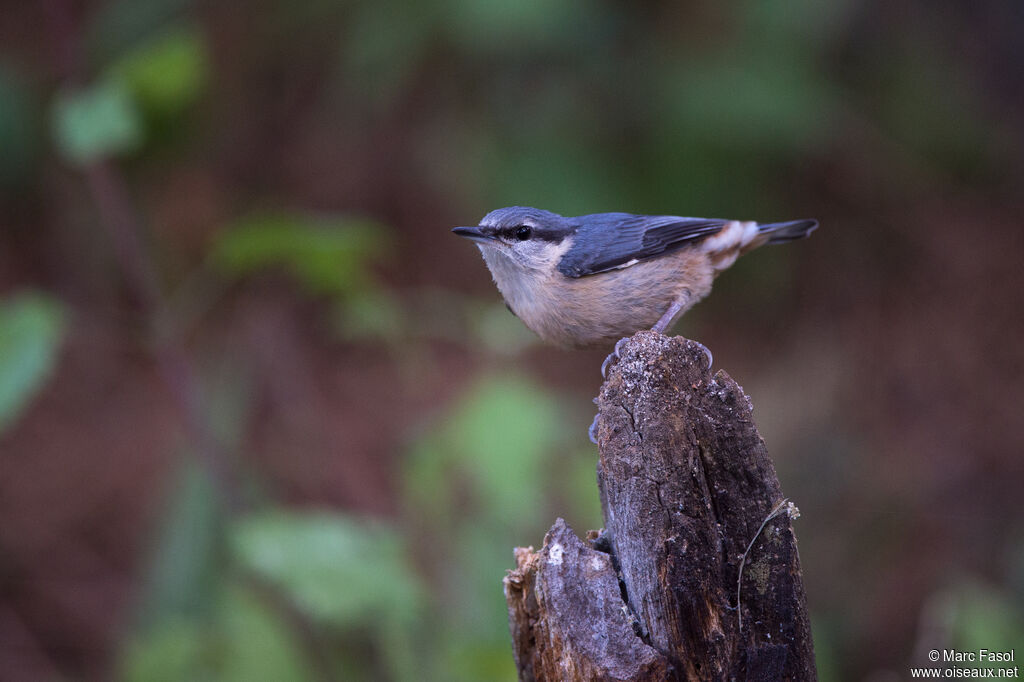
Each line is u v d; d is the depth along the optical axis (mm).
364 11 11555
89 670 10562
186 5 12336
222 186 13000
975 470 12172
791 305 13453
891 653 10977
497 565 8344
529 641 4965
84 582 11289
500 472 7812
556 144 11523
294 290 13094
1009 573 11227
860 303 13438
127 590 11156
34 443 12430
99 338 12312
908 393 12789
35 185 12641
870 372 12914
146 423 12586
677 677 4496
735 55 11594
